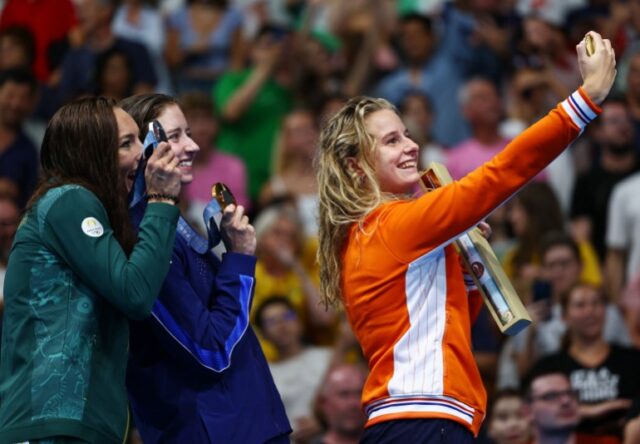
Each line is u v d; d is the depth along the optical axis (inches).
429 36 995.3
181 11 1048.2
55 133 386.6
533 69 958.4
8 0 1011.3
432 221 386.6
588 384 657.0
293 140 894.4
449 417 387.9
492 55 985.5
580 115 377.1
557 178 888.9
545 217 780.0
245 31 1081.4
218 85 992.9
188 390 399.5
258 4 1122.0
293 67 997.8
